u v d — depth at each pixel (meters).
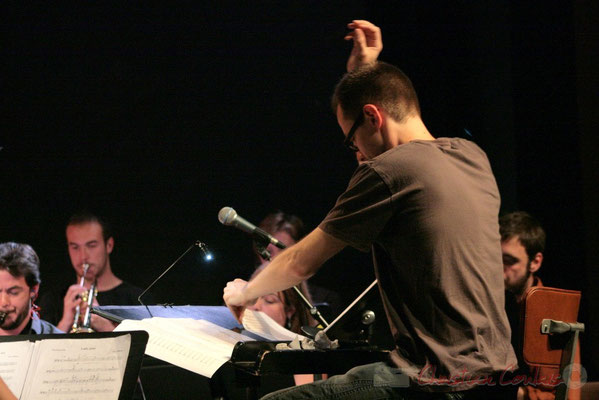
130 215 6.97
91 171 6.96
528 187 6.45
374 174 2.65
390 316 2.69
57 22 6.95
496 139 6.65
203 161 7.16
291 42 7.31
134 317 3.49
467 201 2.66
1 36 6.83
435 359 2.50
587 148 6.09
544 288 3.26
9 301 5.30
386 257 2.76
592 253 6.03
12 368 3.17
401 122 2.86
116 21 7.06
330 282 6.94
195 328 3.32
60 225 6.84
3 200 6.76
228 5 7.23
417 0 7.13
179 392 5.19
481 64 6.76
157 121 7.11
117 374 3.19
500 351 2.58
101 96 7.02
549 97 6.34
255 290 2.92
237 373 3.05
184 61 7.17
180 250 7.01
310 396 2.71
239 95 7.24
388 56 7.23
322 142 7.31
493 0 6.73
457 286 2.57
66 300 6.38
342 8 7.34
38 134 6.88
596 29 6.09
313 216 7.26
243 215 7.17
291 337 3.53
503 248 4.62
